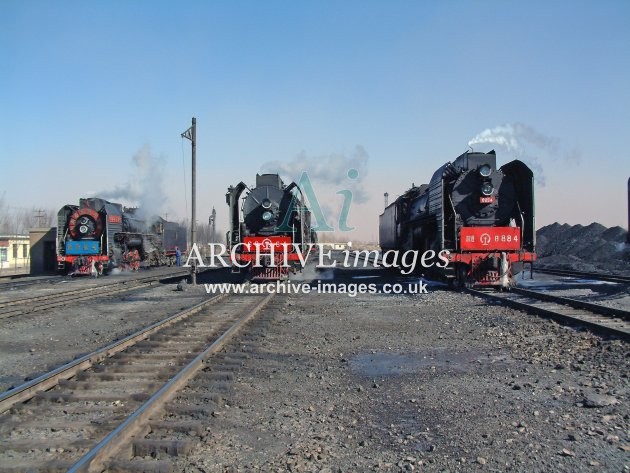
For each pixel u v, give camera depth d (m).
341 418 6.09
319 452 5.08
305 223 25.48
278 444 5.30
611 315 11.89
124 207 37.84
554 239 45.47
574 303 13.45
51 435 5.45
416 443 5.32
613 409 5.99
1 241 43.91
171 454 4.96
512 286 18.28
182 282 22.02
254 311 13.68
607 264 30.05
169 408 6.04
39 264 37.34
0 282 27.19
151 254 41.03
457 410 6.27
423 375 7.88
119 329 12.29
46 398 6.55
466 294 17.03
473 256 18.36
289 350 9.69
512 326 11.16
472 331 11.03
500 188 19.19
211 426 5.69
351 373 8.10
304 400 6.77
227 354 8.90
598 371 7.48
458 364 8.45
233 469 4.70
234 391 6.96
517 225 19.17
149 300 18.42
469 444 5.24
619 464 4.68
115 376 7.48
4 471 4.51
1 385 7.53
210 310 14.78
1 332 12.14
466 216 19.12
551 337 9.84
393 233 29.61
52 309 15.98
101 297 19.31
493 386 7.15
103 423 5.63
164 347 9.55
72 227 31.88
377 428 5.76
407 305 15.55
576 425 5.60
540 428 5.57
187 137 23.88
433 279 22.38
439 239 19.05
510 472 4.63
